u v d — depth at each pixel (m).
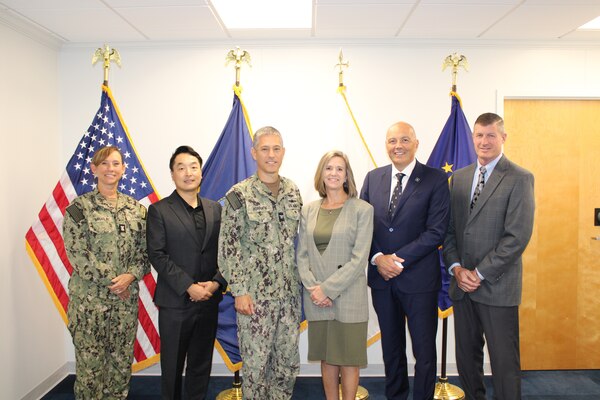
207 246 2.44
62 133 3.46
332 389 2.37
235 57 3.08
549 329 3.56
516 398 2.29
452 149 3.09
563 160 3.54
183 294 2.34
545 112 3.53
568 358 3.57
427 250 2.33
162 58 3.43
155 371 3.48
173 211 2.42
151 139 3.46
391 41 3.40
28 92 3.05
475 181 2.45
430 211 2.40
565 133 3.54
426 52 3.44
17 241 2.92
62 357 3.42
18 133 2.94
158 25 3.04
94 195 2.53
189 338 2.43
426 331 2.41
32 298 3.07
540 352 3.56
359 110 3.45
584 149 3.54
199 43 3.41
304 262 2.33
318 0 2.63
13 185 2.88
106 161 2.50
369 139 3.45
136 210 2.61
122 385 2.55
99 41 3.38
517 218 2.23
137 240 2.55
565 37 3.32
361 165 3.15
